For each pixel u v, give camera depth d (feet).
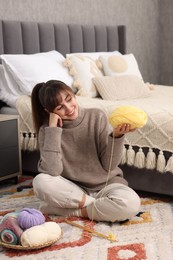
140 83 9.22
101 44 11.55
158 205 6.31
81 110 5.93
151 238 5.08
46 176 5.59
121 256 4.60
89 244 4.94
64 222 5.62
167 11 15.05
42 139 5.82
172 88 10.82
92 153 5.93
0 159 7.25
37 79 8.42
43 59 8.90
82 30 10.90
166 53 15.31
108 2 12.43
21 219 4.88
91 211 5.61
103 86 8.77
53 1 10.52
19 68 8.46
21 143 7.88
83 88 8.91
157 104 7.36
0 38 8.80
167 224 5.52
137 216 5.82
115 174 6.07
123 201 5.41
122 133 5.41
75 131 5.86
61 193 5.62
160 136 6.41
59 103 5.48
